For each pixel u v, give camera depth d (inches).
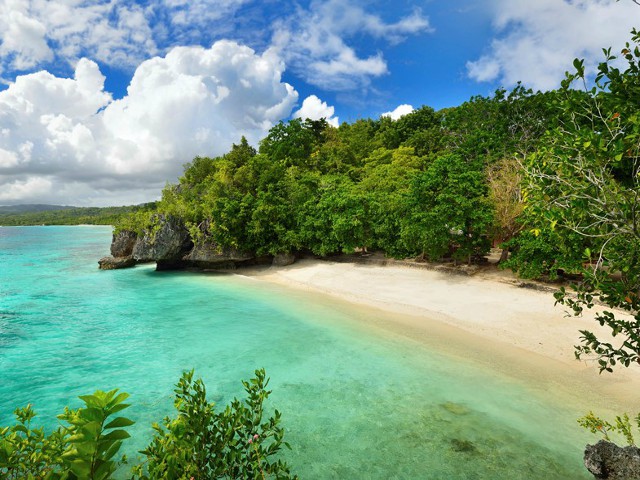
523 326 745.0
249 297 1131.9
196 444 155.3
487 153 1845.5
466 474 372.5
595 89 225.3
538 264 909.8
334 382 568.7
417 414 478.9
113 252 1875.0
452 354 658.2
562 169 209.9
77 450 109.4
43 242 3826.3
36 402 541.0
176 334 810.8
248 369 625.3
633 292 204.2
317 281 1282.0
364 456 402.3
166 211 1668.3
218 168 2240.4
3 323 904.9
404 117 3351.4
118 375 618.5
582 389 521.3
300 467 386.3
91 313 989.2
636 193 185.0
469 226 1095.0
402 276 1187.3
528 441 419.2
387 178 1801.2
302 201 1669.5
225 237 1553.9
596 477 308.5
